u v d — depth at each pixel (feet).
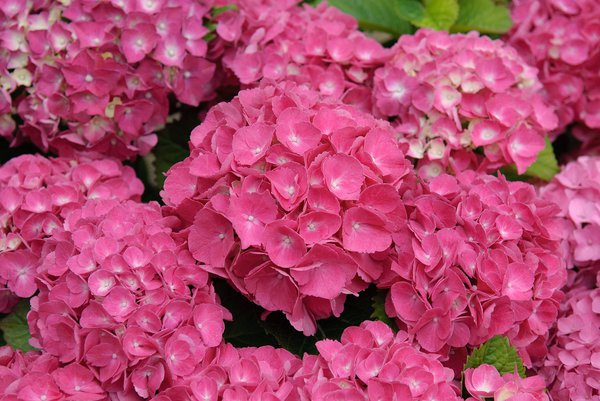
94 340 2.92
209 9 3.62
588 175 3.51
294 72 3.54
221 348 2.97
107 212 3.15
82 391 2.91
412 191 3.16
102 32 3.44
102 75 3.43
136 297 2.95
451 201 3.15
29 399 2.88
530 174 3.57
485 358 3.01
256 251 2.95
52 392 2.90
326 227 2.94
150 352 2.88
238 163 2.99
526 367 3.17
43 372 2.93
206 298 2.99
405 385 2.78
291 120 3.04
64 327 2.95
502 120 3.37
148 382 2.90
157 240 3.03
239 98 3.17
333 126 3.07
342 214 2.97
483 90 3.40
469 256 3.02
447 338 2.98
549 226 3.25
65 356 2.96
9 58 3.49
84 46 3.41
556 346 3.25
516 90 3.50
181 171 3.13
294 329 3.13
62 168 3.46
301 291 2.96
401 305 3.04
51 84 3.49
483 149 3.43
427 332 3.01
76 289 2.98
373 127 3.08
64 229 3.17
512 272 3.05
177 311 2.94
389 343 2.95
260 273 2.98
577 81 3.79
